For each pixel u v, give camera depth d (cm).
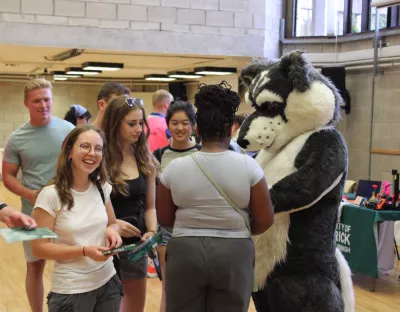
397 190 473
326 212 271
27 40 577
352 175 746
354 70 736
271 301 272
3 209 221
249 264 212
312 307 261
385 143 692
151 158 301
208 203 208
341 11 765
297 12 769
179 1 627
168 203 219
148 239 240
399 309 429
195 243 207
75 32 592
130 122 283
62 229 229
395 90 676
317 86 272
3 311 409
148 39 620
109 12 602
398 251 582
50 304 229
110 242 236
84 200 236
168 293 214
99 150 234
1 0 565
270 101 274
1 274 507
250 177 211
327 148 267
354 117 741
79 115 516
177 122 346
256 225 222
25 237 201
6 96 1204
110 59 733
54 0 582
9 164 328
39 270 329
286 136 277
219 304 210
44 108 322
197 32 638
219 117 211
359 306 434
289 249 269
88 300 230
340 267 278
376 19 683
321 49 762
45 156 327
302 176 260
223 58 688
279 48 769
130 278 294
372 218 460
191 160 213
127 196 284
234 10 650
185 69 894
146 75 1045
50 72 1073
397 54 665
